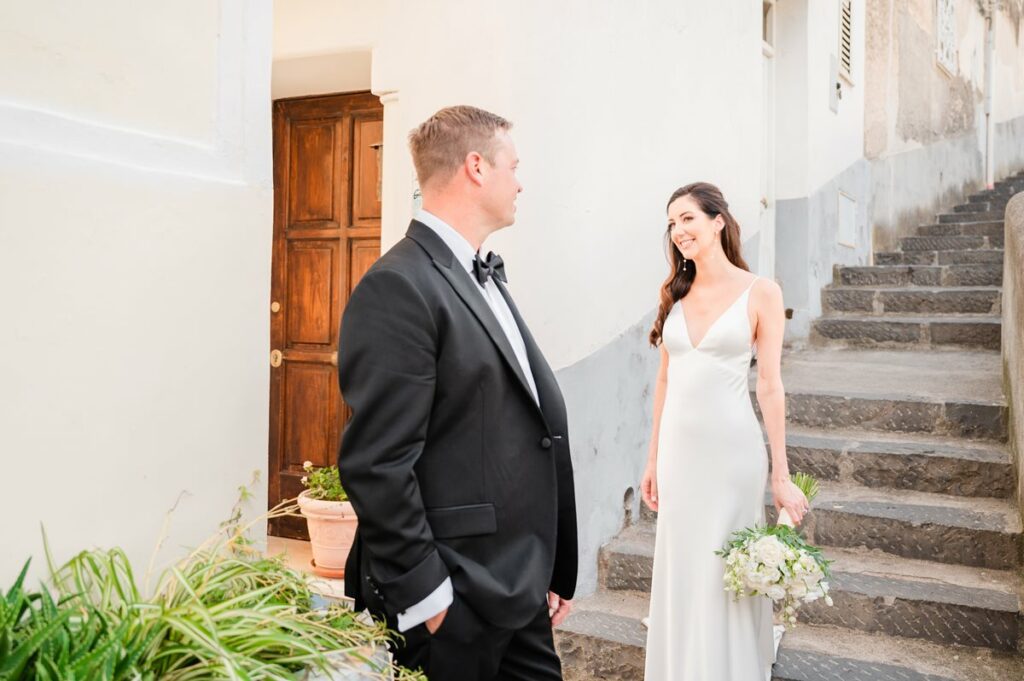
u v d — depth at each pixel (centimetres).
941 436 411
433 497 171
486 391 174
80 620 134
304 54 373
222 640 129
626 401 391
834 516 355
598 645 315
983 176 1090
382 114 425
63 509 158
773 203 607
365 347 164
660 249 421
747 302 260
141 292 173
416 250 179
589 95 351
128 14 172
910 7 841
